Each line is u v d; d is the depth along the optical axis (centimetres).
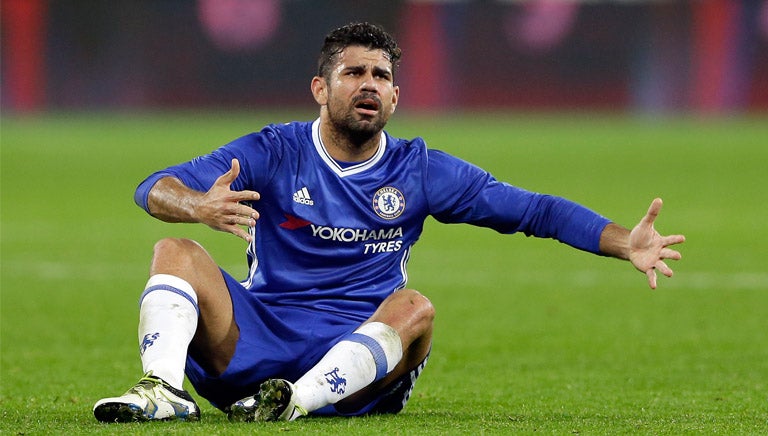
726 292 4144
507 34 16650
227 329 1731
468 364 2750
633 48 16425
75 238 5775
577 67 16600
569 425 1738
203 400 2248
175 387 1602
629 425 1753
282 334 1773
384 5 16588
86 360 2778
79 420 1756
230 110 16588
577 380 2506
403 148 1878
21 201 7631
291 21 16375
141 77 16525
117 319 3494
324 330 1783
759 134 13650
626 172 9681
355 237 1828
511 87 16762
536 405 2133
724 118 16300
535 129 14375
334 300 1822
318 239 1822
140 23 16400
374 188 1836
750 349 3003
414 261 5112
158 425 1566
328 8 16388
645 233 1736
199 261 1716
